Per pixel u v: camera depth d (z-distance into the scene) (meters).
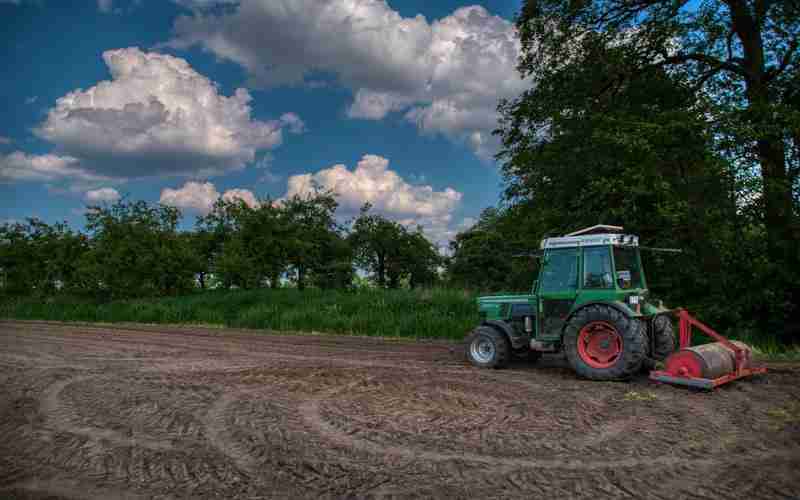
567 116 15.41
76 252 28.42
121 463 4.93
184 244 27.05
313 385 7.82
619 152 13.74
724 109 12.76
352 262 28.34
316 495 4.09
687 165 13.70
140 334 16.09
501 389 7.38
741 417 5.86
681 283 14.11
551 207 15.88
